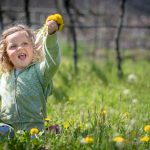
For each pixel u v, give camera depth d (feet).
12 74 18.15
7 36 18.06
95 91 33.53
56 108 24.70
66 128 17.67
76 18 63.26
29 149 15.62
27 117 17.92
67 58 62.59
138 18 69.21
